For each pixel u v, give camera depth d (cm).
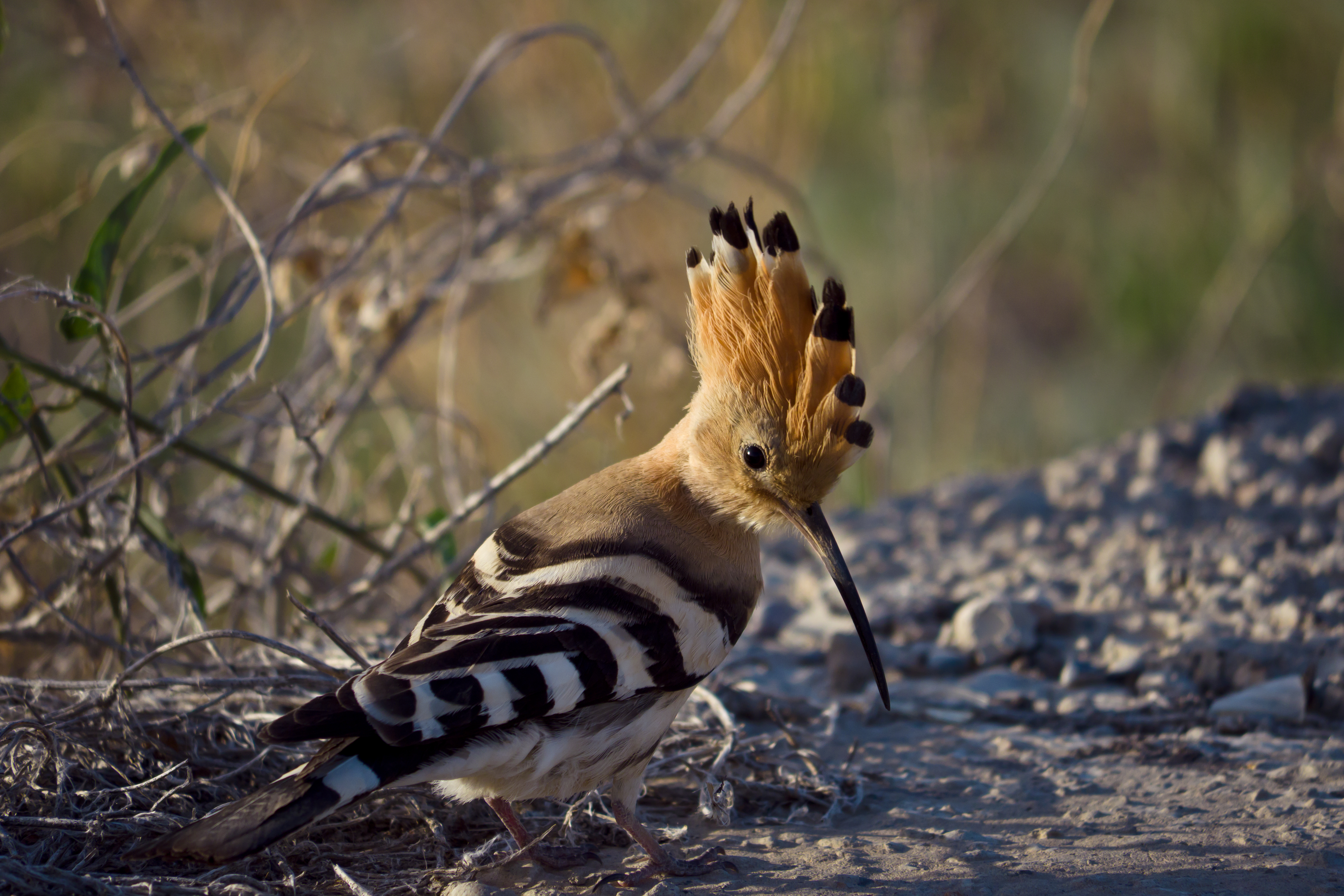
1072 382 2072
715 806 728
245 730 738
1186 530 1211
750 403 702
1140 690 931
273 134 1476
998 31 2038
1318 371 2003
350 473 1183
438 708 572
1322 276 2011
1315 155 1961
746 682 952
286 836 541
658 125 1634
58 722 695
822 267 1523
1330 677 895
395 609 1055
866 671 960
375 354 1272
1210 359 1956
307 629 970
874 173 1933
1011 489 1395
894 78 1898
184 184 1118
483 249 1229
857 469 1650
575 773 632
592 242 1262
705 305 730
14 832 647
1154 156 2108
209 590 1122
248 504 1134
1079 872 643
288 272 1106
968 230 2027
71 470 948
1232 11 2048
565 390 1545
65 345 1465
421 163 1088
